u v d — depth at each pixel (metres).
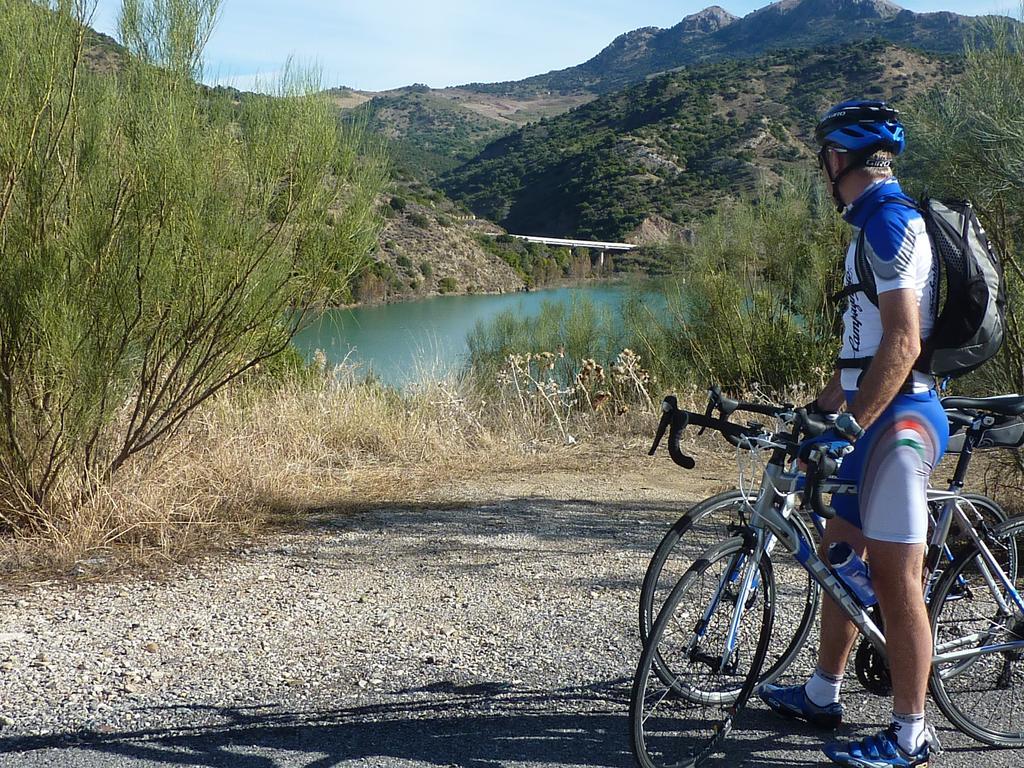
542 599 4.54
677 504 6.73
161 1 5.58
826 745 3.04
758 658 3.15
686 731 3.18
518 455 8.44
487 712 3.30
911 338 2.67
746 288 11.84
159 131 5.24
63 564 4.89
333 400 8.83
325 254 5.96
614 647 3.91
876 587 2.89
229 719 3.20
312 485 6.86
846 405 2.83
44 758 2.92
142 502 5.57
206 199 5.47
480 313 25.38
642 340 12.46
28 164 5.10
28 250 5.11
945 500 3.22
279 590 4.64
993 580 3.29
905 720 2.86
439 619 4.25
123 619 4.16
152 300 5.33
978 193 5.67
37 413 5.32
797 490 3.01
